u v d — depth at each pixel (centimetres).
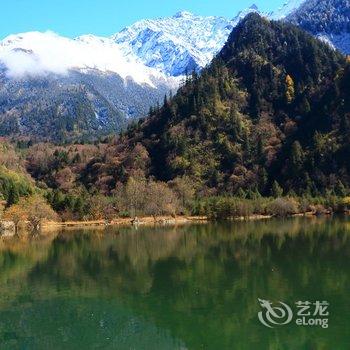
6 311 5756
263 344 4550
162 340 4716
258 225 15425
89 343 4700
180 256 9438
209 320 5250
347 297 5925
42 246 11669
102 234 14238
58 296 6406
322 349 4381
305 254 9131
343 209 19200
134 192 19325
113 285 6988
